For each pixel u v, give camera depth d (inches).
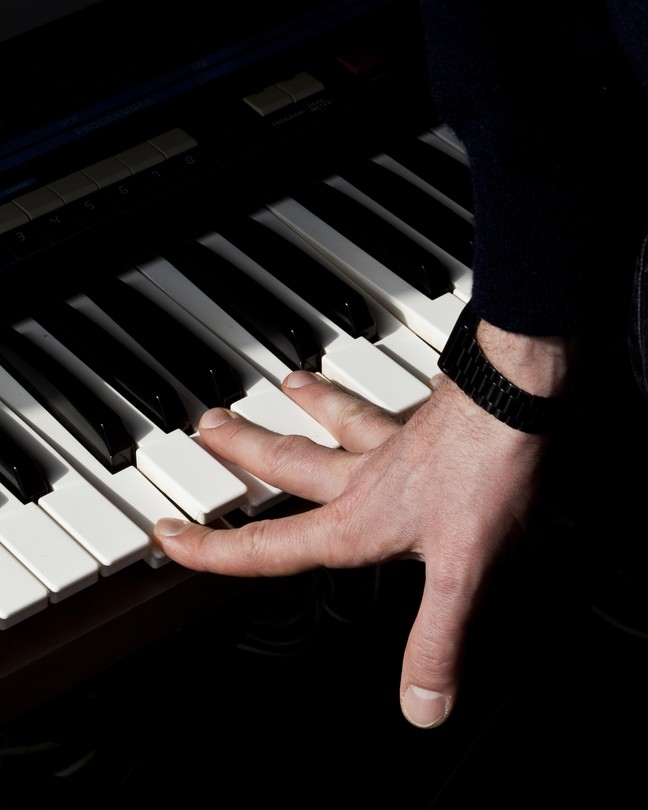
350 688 57.3
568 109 38.1
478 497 40.1
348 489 40.7
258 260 45.5
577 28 37.8
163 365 42.9
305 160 46.9
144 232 44.8
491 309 39.4
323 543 40.5
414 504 40.3
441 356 40.7
